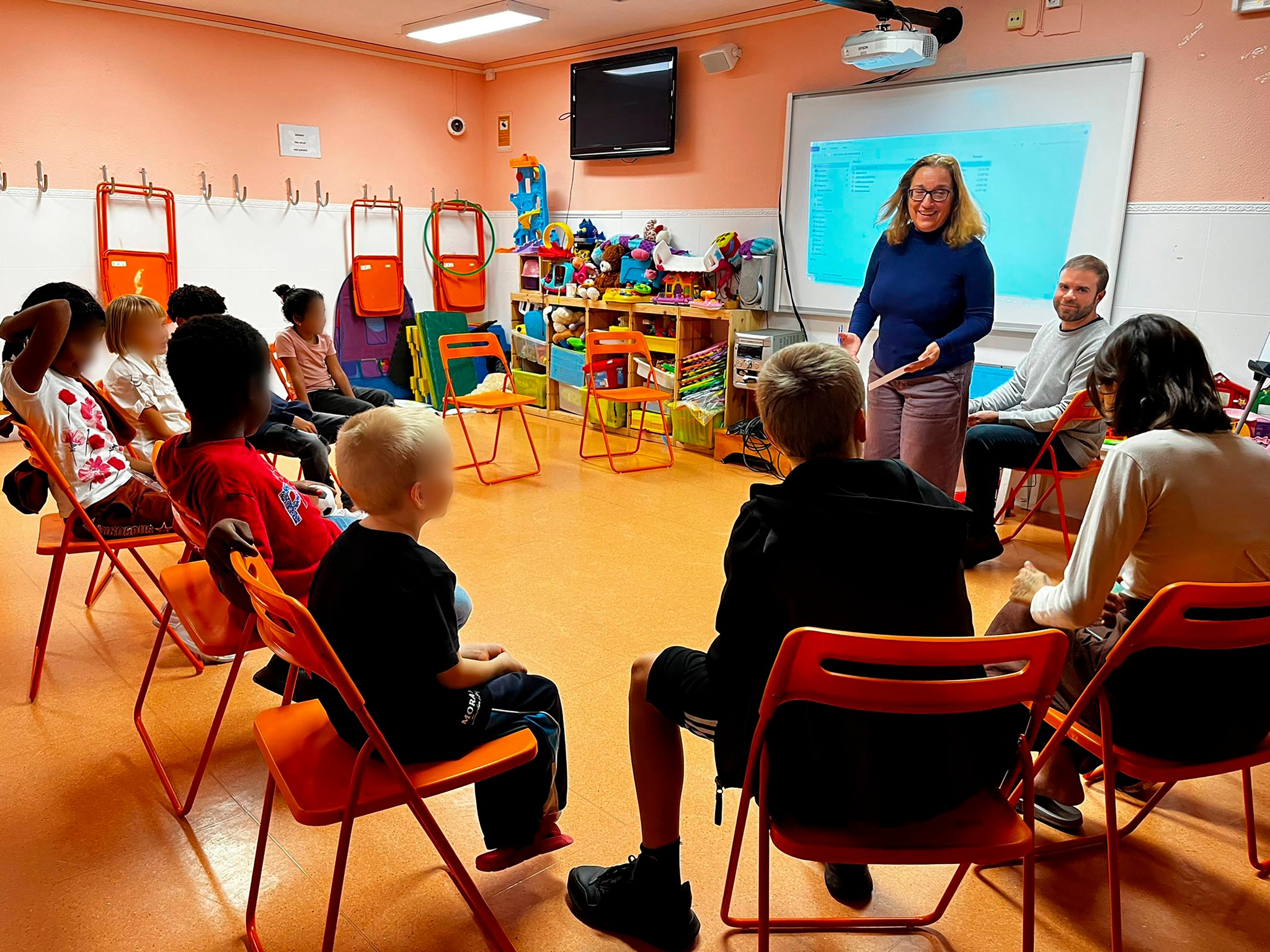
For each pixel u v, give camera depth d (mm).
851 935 1680
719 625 1405
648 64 5805
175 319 3705
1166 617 1423
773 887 1813
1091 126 4055
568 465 5230
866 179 4895
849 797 1354
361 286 6695
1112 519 1580
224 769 2180
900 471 1398
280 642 1434
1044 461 3664
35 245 5312
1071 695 1754
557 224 6508
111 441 2666
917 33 4207
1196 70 3770
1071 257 4227
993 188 4430
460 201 7180
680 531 4055
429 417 1542
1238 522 1562
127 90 5469
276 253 6281
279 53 6031
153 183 5656
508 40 6242
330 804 1397
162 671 2660
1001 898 1787
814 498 1346
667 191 6043
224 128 5891
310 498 2432
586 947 1640
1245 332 3801
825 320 5281
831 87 5016
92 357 2654
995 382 4598
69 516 2459
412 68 6723
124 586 3307
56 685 2564
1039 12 4172
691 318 5660
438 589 1458
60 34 5188
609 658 2797
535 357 6746
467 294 7293
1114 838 1545
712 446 5492
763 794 1334
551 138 6758
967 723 1402
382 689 1459
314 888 1787
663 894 1625
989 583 3484
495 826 1730
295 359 4289
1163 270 3988
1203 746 1572
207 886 1784
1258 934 1692
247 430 2090
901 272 3602
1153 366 1639
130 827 1956
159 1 5402
